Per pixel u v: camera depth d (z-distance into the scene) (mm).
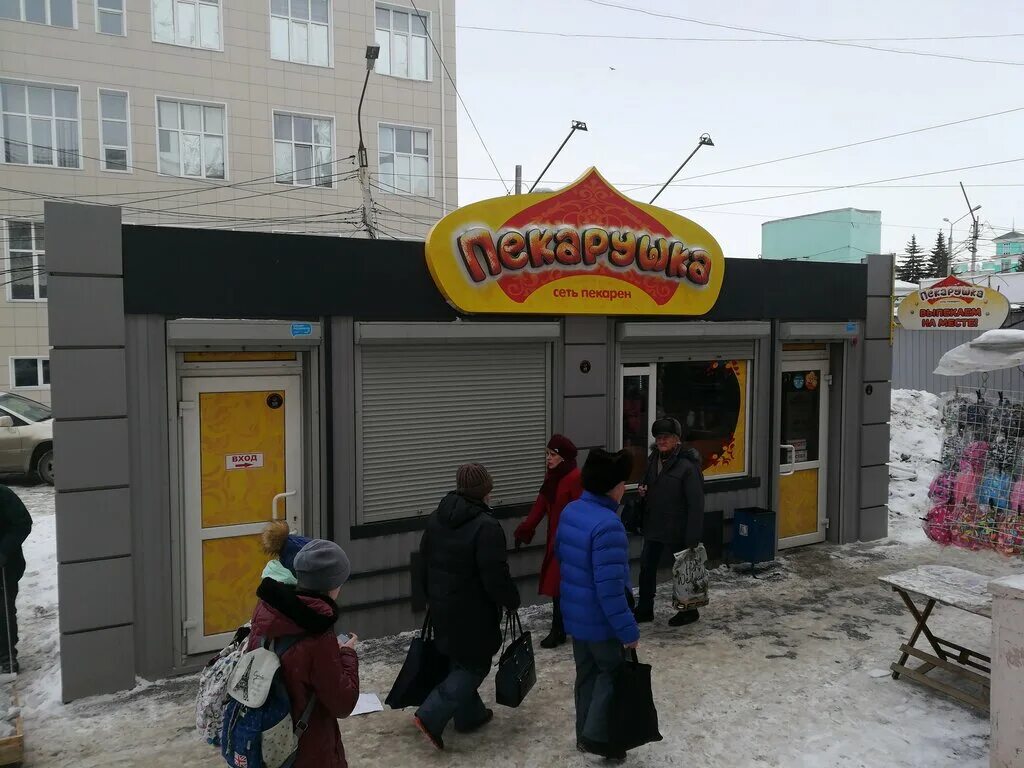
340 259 5832
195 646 5551
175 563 5391
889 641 5875
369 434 6066
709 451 7906
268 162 21766
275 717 2736
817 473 8719
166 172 20734
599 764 4176
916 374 16156
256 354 5695
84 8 19703
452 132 24188
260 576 5777
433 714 4199
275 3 21734
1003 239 52719
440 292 6254
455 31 24172
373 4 22922
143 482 5242
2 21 19047
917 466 11672
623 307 7020
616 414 7324
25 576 7598
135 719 4781
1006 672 3695
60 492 4941
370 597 6059
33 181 19484
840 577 7492
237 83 21297
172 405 5336
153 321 5230
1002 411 5238
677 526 6230
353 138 22797
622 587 3904
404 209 23625
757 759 4191
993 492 5172
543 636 6117
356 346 5961
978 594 4707
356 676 3053
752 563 7570
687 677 5250
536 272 6566
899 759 4176
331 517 5891
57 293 4879
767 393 8102
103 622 5098
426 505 6352
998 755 3725
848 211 28000
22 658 5797
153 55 20406
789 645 5812
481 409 6578
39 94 19484
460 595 4230
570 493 5641
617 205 6938
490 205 6320
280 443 5832
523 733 4547
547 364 6879
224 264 5398
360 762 4230
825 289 8359
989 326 10625
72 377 4941
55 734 4602
